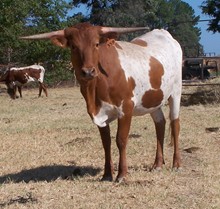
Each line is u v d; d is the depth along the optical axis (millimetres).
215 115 16188
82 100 25359
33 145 11984
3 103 24078
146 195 7391
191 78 38281
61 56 35219
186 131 13281
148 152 10773
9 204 7160
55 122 15891
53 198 7410
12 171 9500
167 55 9109
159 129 9375
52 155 10836
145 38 9336
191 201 7102
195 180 8289
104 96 7938
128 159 10164
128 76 8117
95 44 7551
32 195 7586
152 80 8570
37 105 22672
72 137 13000
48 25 34062
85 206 6961
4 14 29016
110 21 50062
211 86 20328
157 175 8711
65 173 9227
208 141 11844
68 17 35656
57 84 39969
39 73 28453
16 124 15656
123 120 8164
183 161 9922
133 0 52031
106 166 8539
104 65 7855
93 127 14500
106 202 7129
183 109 18078
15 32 29578
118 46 8406
